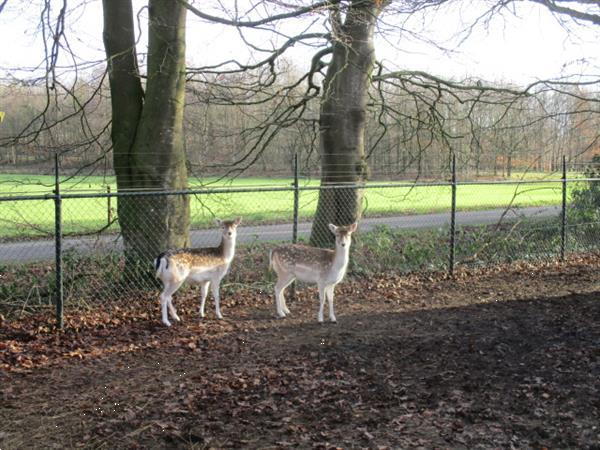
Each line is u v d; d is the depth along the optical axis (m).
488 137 16.02
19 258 11.75
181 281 7.71
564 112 14.26
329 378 5.77
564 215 12.48
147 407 5.04
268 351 6.66
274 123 11.93
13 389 5.43
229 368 6.05
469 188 30.33
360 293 9.59
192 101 12.48
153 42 9.02
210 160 14.30
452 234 10.82
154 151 9.05
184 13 9.15
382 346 6.84
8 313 7.73
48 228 15.26
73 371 5.95
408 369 6.05
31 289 8.00
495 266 11.71
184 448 4.32
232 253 8.16
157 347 6.77
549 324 7.67
